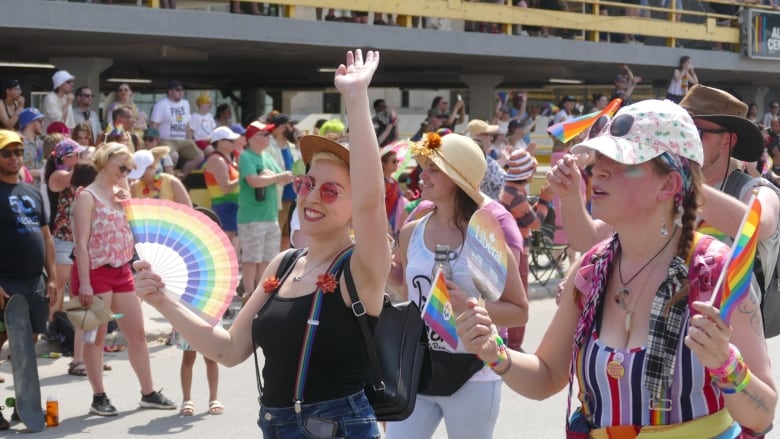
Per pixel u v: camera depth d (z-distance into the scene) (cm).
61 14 1158
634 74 2162
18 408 719
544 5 1769
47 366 911
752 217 269
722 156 464
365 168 345
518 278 480
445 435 721
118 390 838
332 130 1120
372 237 351
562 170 399
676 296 298
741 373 280
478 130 1277
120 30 1206
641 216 308
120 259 761
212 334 376
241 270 1198
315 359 360
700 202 311
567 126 391
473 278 341
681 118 307
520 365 328
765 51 2091
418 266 483
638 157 299
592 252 327
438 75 2091
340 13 1903
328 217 370
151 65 1816
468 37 1593
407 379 371
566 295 330
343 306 361
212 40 1327
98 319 737
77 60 1530
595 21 1806
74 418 757
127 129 1236
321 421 358
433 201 488
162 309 372
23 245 746
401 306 382
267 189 1110
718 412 303
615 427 307
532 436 723
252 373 906
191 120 1462
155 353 975
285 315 363
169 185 974
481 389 459
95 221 754
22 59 1592
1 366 896
